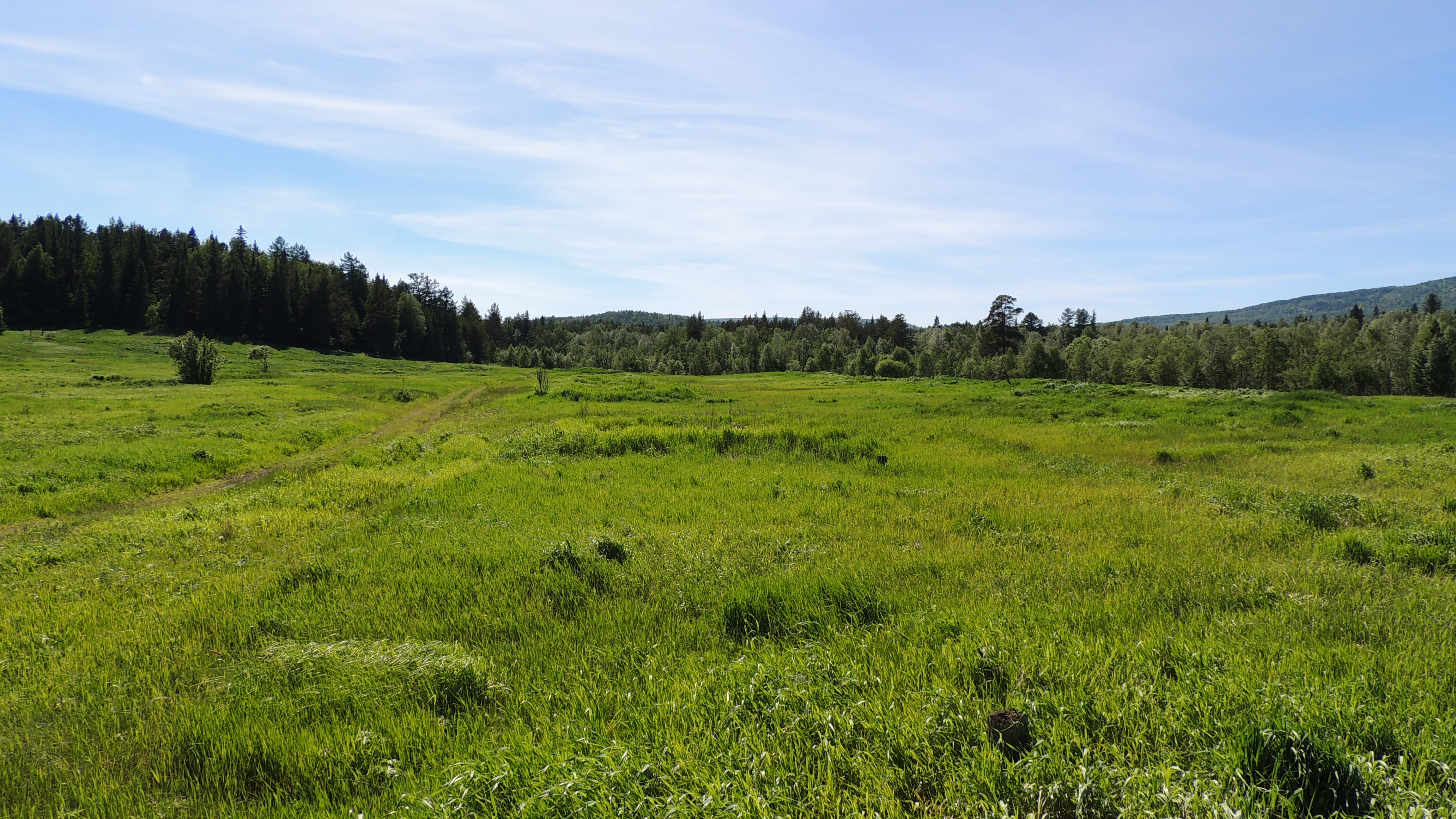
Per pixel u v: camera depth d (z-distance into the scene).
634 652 5.94
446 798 3.72
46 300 112.00
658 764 3.81
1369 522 10.47
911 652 5.25
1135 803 3.27
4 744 5.07
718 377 81.19
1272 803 3.18
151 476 19.58
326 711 5.12
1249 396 34.44
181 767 4.66
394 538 10.70
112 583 9.72
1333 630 5.62
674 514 11.80
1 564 11.05
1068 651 4.97
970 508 11.77
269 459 24.55
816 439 19.66
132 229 134.12
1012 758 3.79
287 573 8.72
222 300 112.44
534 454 19.34
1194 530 9.95
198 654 6.56
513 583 7.99
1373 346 99.38
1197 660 4.80
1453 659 4.86
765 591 6.98
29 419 29.12
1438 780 3.39
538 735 4.54
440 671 5.43
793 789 3.62
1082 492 13.23
